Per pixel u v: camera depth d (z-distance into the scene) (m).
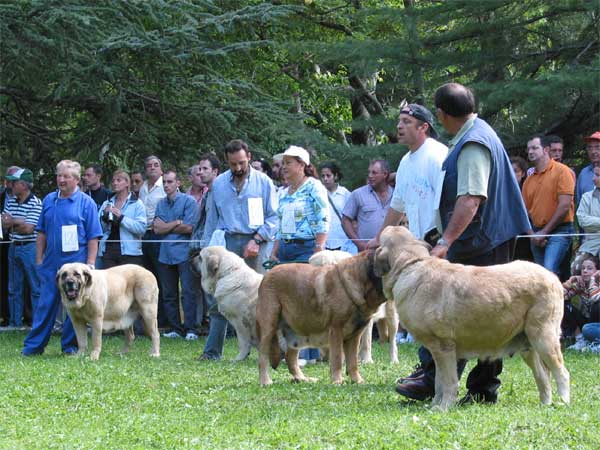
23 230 13.16
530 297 5.80
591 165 10.94
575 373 7.86
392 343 9.34
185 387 7.51
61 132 17.52
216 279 9.67
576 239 11.31
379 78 22.91
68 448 5.27
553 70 14.20
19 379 8.12
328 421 5.66
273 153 17.73
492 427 5.30
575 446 4.95
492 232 6.21
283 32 22.09
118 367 8.98
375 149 15.38
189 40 15.66
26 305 13.95
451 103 6.20
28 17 14.63
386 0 24.41
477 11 15.23
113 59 15.65
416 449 4.92
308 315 7.46
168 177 12.69
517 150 14.96
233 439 5.36
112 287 10.34
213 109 16.25
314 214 8.87
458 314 5.76
